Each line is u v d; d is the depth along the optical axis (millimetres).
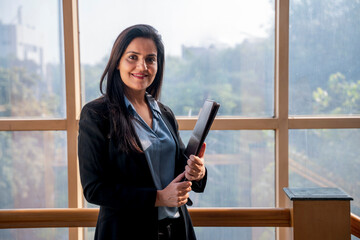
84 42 2264
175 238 1386
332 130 2354
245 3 2295
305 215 1476
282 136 2287
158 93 1516
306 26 2314
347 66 2338
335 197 1459
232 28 2303
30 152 2285
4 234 2295
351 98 2352
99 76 2287
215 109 1218
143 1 2264
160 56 1455
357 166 2375
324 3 2309
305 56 2328
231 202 2383
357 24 2324
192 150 1308
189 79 2324
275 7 2291
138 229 1299
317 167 2367
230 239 2373
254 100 2346
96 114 1278
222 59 2318
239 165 2367
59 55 2256
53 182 2307
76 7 2223
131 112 1359
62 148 2297
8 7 2211
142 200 1238
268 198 2385
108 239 1302
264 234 2367
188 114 2340
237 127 2287
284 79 2260
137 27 1378
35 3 2223
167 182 1375
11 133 2266
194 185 1471
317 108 2354
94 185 1235
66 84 2191
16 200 2301
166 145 1376
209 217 1628
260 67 2328
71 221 1602
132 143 1274
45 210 1601
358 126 2303
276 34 2285
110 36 2268
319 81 2340
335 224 1467
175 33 2293
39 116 2271
